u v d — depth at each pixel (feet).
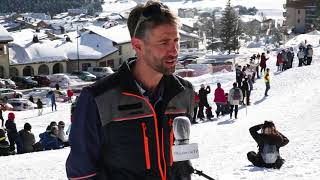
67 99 145.18
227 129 65.31
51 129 58.44
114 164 8.21
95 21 468.75
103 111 7.99
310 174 31.35
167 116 8.47
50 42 266.36
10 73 243.60
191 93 8.93
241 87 89.97
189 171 8.40
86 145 8.05
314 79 106.01
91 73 234.79
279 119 68.90
